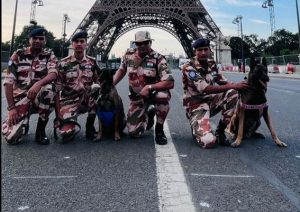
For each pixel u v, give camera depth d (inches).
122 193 160.9
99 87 283.9
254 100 258.5
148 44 280.5
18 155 232.4
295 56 2266.2
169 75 276.2
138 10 2102.6
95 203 147.9
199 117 272.7
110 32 2348.7
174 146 266.5
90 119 292.8
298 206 147.0
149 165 210.5
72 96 284.2
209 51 281.1
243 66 2741.1
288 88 1003.3
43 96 267.1
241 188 169.5
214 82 288.0
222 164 214.2
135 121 294.4
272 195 159.9
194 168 204.7
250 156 235.3
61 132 269.1
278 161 222.4
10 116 264.2
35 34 268.7
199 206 145.9
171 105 572.4
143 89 273.6
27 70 273.3
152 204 147.6
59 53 3499.0
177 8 2118.6
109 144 272.2
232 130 286.7
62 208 142.1
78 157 229.0
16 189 164.6
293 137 302.2
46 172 193.8
